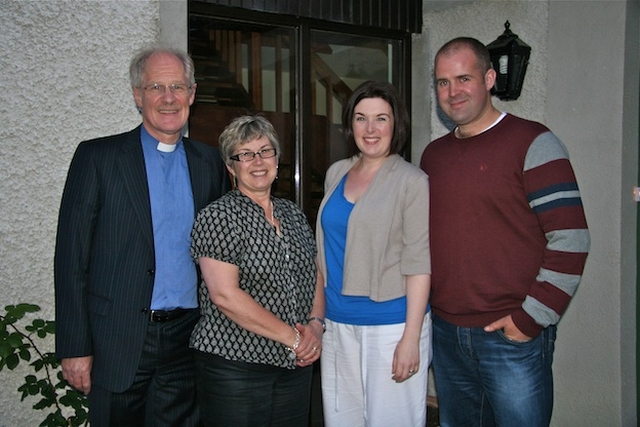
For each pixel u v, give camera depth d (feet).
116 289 7.39
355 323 8.04
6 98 8.08
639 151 10.07
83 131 8.58
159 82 7.50
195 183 7.98
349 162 8.66
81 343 7.28
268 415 7.54
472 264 7.91
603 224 10.21
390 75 12.56
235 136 7.54
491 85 8.12
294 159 11.54
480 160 7.88
